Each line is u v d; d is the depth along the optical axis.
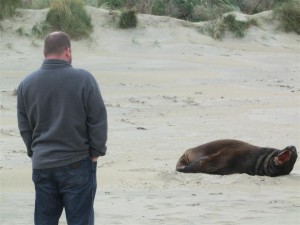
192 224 12.02
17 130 22.81
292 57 41.88
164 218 12.40
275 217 12.51
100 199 14.02
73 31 40.38
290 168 16.38
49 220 9.29
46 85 9.09
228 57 40.41
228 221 12.18
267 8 51.34
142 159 19.00
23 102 9.26
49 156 9.05
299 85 34.19
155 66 36.81
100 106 9.06
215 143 17.06
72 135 9.03
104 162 18.47
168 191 14.90
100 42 40.41
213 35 43.84
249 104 28.77
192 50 41.03
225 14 46.53
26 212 12.99
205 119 25.55
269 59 40.84
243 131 23.52
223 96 30.44
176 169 16.94
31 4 43.66
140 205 13.45
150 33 42.28
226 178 16.09
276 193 14.72
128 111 26.58
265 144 21.41
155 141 21.64
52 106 9.07
